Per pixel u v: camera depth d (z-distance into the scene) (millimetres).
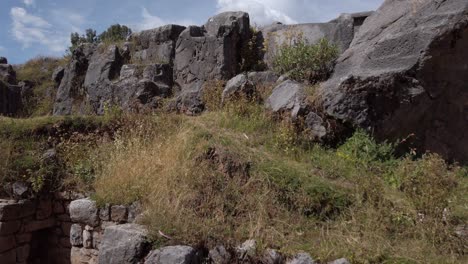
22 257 5738
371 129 6262
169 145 5883
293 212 4762
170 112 8180
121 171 5668
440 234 4184
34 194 5969
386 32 7043
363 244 4086
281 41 9453
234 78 7746
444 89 6434
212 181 5000
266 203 4766
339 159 5898
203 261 4172
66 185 6098
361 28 7797
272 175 5074
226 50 9375
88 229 5418
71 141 6719
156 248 4211
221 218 4570
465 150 6605
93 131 6938
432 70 6289
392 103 6242
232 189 4949
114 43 11320
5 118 7152
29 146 6527
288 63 7766
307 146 6215
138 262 4207
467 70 6492
